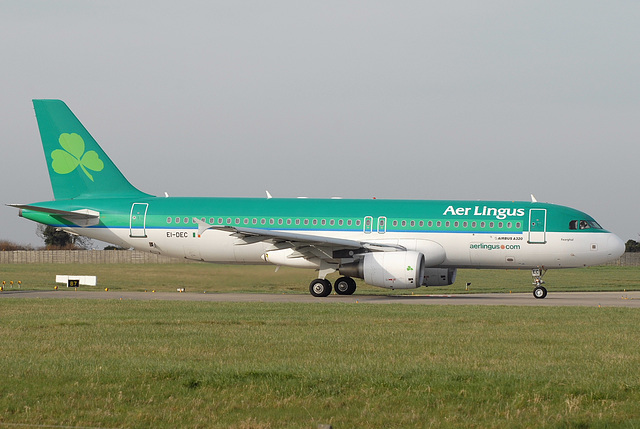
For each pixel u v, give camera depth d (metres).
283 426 33.12
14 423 33.38
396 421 33.81
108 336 58.50
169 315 75.25
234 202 122.31
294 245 112.31
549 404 36.81
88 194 126.50
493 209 116.44
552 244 114.19
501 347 53.78
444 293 136.12
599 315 77.38
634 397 38.00
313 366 45.22
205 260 124.25
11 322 67.62
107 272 190.75
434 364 46.44
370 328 64.75
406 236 116.56
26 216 125.44
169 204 123.12
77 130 126.62
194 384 40.28
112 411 35.22
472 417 34.69
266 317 73.62
